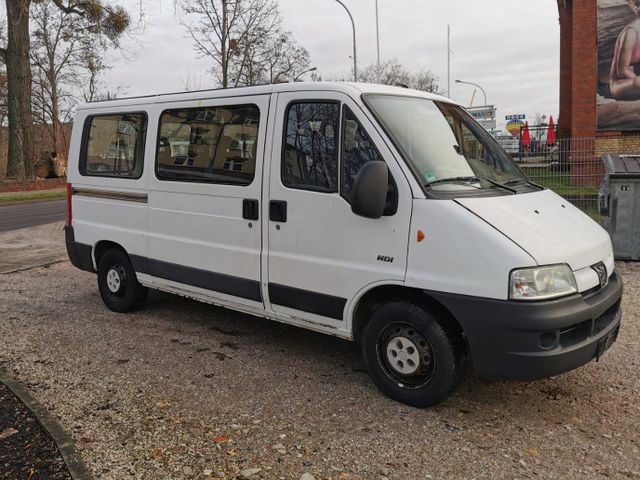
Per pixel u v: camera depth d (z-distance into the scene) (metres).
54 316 6.27
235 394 4.30
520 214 3.93
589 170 12.46
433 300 3.94
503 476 3.25
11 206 21.59
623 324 5.80
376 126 4.08
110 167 6.17
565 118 24.08
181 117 5.40
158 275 5.74
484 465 3.36
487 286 3.60
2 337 5.58
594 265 3.99
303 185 4.45
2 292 7.35
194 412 4.01
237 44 23.44
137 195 5.83
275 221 4.62
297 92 4.53
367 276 4.10
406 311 3.97
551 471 3.30
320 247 4.37
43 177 32.59
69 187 6.68
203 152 5.21
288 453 3.48
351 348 5.26
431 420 3.90
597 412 4.02
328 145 4.32
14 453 3.50
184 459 3.41
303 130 4.47
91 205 6.41
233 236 4.96
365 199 3.80
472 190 4.12
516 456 3.46
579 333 3.79
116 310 6.36
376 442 3.61
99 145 6.30
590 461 3.41
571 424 3.85
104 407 4.09
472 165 4.47
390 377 4.16
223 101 5.05
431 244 3.80
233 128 4.96
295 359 4.99
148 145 5.71
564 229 4.02
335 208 4.25
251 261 4.84
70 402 4.17
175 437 3.66
